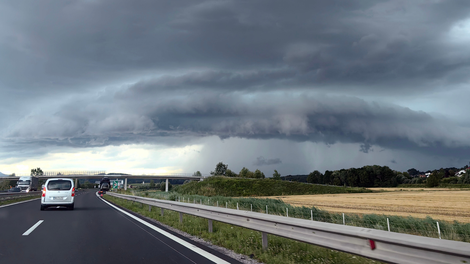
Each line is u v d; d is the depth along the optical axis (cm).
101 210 1995
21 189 6119
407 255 417
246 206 2683
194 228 1084
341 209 3819
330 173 16088
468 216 3027
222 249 774
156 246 805
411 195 7019
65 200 1942
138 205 2378
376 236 457
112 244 831
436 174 11150
